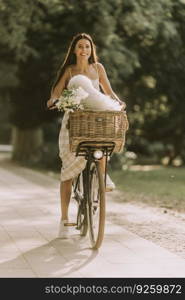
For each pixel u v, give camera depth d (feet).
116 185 78.43
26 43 100.17
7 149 199.11
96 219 33.53
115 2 85.51
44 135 157.07
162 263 30.35
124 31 96.63
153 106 125.49
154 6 87.66
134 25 88.63
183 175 101.45
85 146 33.06
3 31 89.25
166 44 102.47
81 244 34.83
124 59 90.48
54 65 100.32
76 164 34.76
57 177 88.17
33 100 114.11
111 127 32.48
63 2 85.56
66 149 34.78
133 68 99.71
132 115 130.52
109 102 33.12
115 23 89.10
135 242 35.63
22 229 39.75
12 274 28.02
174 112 128.16
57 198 57.31
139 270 28.91
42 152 122.01
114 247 34.06
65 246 34.22
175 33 94.43
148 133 146.41
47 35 100.32
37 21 89.20
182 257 32.37
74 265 29.73
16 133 131.13
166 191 70.74
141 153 160.86
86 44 35.17
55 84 35.94
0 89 119.55
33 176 85.51
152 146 161.38
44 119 117.29
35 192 62.54
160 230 41.14
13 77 116.26
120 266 29.63
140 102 119.75
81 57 35.22
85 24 92.73
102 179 32.53
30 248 33.63
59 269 28.91
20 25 86.33
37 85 111.65
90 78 35.35
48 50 101.76
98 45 89.86
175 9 96.94
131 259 31.12
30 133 130.00
